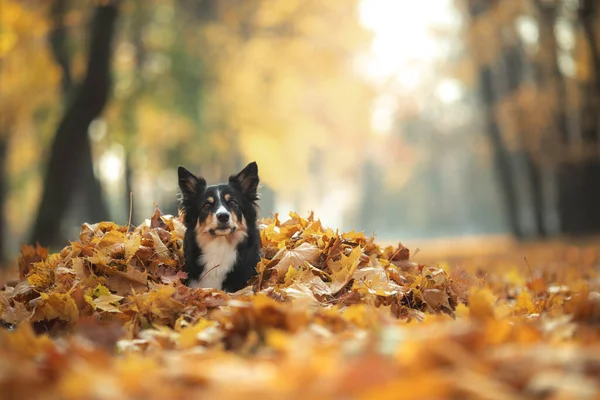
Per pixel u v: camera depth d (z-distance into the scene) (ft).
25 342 12.28
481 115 144.56
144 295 17.61
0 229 95.96
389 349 9.83
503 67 123.85
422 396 7.91
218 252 22.12
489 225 251.80
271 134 104.42
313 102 137.18
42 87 82.69
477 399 8.21
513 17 99.30
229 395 8.10
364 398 7.82
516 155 154.20
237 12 101.04
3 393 8.86
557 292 24.11
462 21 121.39
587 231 103.96
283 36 102.63
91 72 65.77
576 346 10.82
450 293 20.29
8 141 98.94
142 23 87.45
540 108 98.73
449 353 9.28
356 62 135.64
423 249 99.09
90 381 8.66
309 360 9.28
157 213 23.81
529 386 8.68
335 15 106.52
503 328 11.48
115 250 20.35
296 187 156.76
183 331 14.10
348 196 294.05
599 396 8.01
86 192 101.19
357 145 174.40
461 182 276.21
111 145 91.20
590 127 97.45
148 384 8.88
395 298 19.02
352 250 21.17
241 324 13.00
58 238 66.44
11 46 69.36
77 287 18.33
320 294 19.11
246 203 23.18
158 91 89.76
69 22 76.74
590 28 84.89
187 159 98.17
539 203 113.50
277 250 23.43
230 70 98.17
